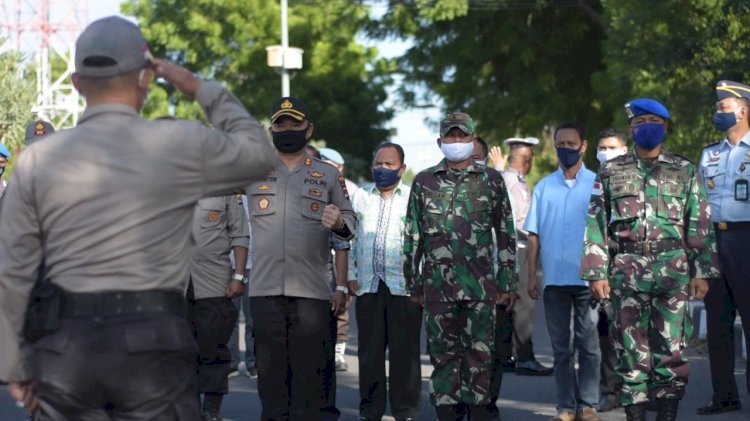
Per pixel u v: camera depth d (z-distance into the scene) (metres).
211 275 8.79
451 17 28.94
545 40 29.58
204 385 8.77
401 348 8.80
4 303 4.08
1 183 10.69
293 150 7.64
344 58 37.88
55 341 3.97
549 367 11.72
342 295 8.17
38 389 4.02
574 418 8.90
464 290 8.28
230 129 4.27
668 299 7.80
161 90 37.81
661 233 7.83
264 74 37.25
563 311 8.96
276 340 7.60
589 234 8.02
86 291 3.99
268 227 7.57
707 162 9.11
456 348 8.39
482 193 8.36
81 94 4.26
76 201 4.02
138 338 3.96
